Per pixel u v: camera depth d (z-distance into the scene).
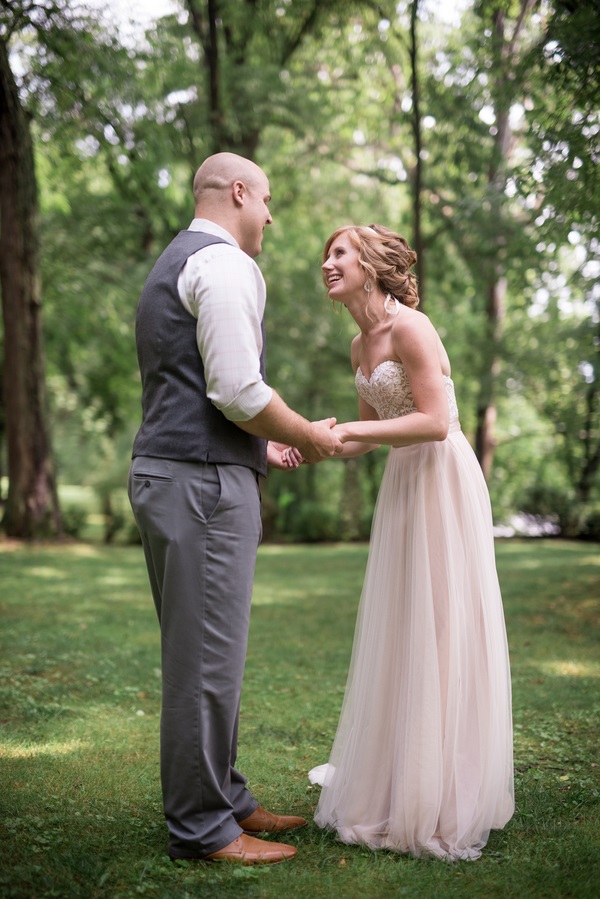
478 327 18.58
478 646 2.75
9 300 13.48
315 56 15.76
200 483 2.43
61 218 15.57
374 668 2.79
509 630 6.69
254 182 2.59
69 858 2.42
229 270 2.38
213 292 2.36
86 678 4.94
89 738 3.73
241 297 2.37
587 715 4.16
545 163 7.30
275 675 5.15
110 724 3.97
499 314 17.75
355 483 18.08
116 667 5.22
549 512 17.98
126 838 2.62
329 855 2.55
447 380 2.89
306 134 15.83
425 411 2.67
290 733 3.89
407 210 16.38
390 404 2.79
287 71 14.14
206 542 2.43
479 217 11.73
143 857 2.48
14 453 13.90
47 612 7.38
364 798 2.72
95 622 6.89
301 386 19.27
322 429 2.51
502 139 11.97
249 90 13.38
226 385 2.34
